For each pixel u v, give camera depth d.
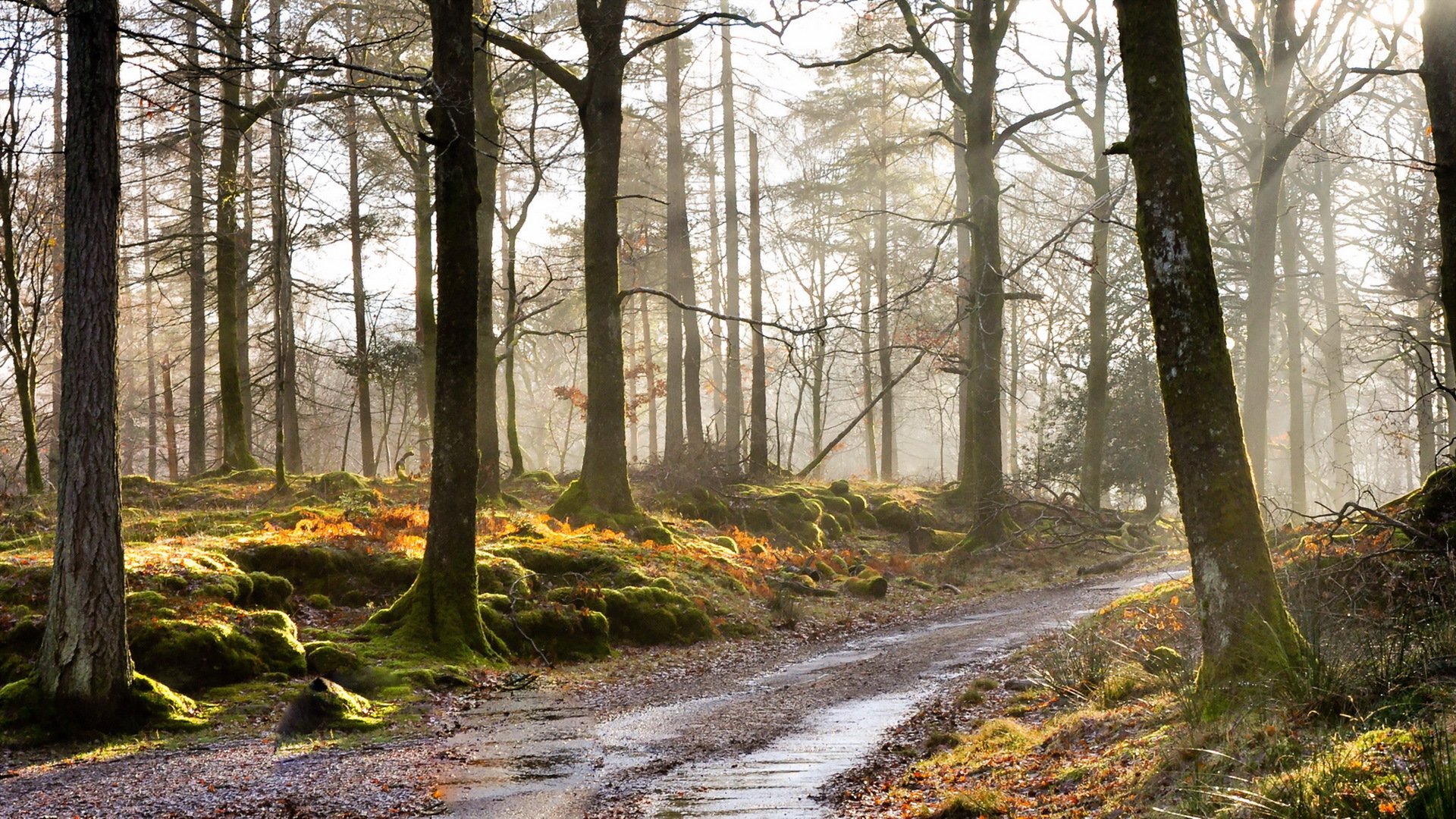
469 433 14.99
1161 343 8.62
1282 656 7.52
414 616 14.56
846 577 22.75
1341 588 10.54
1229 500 8.24
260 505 21.95
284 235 24.39
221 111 25.69
